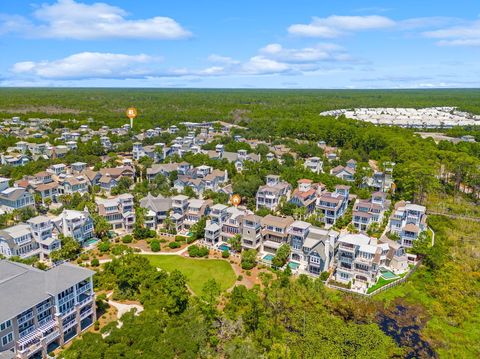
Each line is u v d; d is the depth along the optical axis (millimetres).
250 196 129875
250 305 72500
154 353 59938
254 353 61500
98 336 62688
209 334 66312
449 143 192750
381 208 114125
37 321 58844
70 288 63000
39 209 121250
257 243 97750
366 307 76688
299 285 80625
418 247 95188
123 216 109438
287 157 170500
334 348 65000
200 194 137875
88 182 141500
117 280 78250
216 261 92562
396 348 65750
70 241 91625
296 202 120250
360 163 164000
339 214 119250
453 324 72750
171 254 96000
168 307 70688
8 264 67188
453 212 126250
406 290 83688
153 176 151750
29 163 155750
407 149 173125
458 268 89875
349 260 85500
